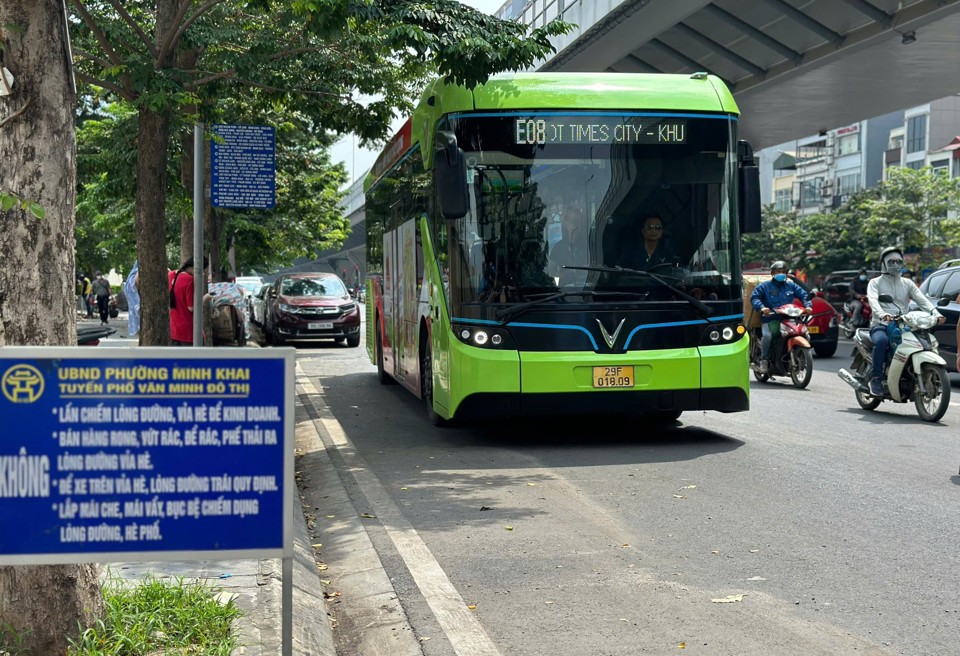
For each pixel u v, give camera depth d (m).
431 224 10.32
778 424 11.15
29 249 3.84
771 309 15.02
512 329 9.18
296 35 12.13
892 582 5.27
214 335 17.23
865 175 84.88
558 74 9.60
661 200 9.44
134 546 3.32
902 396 11.55
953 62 22.67
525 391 9.12
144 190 10.37
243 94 14.94
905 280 11.71
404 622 4.82
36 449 3.27
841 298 32.09
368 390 15.54
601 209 9.34
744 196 9.60
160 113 10.13
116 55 10.34
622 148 9.43
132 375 3.31
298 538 6.27
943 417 11.68
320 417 12.34
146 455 3.32
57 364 3.27
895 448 9.45
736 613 4.82
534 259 9.24
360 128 14.24
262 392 3.37
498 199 9.27
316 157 31.47
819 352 21.72
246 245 31.30
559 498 7.46
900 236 57.34
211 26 11.82
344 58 13.18
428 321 10.60
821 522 6.59
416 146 11.23
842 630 4.56
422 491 7.84
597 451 9.48
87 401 3.29
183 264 12.71
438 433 10.88
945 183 56.72
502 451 9.60
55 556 3.28
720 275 9.49
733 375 9.43
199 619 4.27
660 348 9.30
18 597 3.80
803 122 31.03
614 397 9.21
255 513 3.38
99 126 20.09
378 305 16.00
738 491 7.58
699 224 9.49
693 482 7.95
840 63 22.75
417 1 9.41
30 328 3.84
